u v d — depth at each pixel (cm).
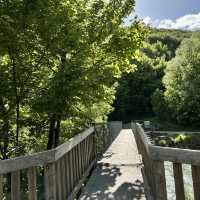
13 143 768
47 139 875
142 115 5844
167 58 8538
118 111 5753
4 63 715
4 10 631
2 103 720
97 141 1098
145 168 709
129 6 798
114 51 789
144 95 5869
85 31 750
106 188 703
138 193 655
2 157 759
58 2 674
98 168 930
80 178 711
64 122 902
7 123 732
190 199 571
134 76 5844
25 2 643
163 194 376
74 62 682
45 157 460
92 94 730
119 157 1137
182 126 4469
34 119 788
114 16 796
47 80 696
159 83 5875
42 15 657
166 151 364
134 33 804
